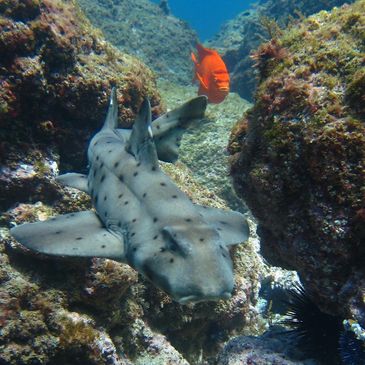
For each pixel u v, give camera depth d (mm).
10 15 918
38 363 727
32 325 737
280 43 773
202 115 826
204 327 1072
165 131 858
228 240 635
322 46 704
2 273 763
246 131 821
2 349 707
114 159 766
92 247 605
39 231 642
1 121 916
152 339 918
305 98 670
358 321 595
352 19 705
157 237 563
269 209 744
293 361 706
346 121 624
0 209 911
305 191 678
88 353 767
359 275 619
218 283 476
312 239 671
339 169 624
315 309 747
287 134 682
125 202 667
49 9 1014
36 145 996
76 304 810
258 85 808
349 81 648
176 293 493
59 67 1018
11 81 915
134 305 906
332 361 700
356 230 613
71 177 871
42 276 798
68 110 1055
